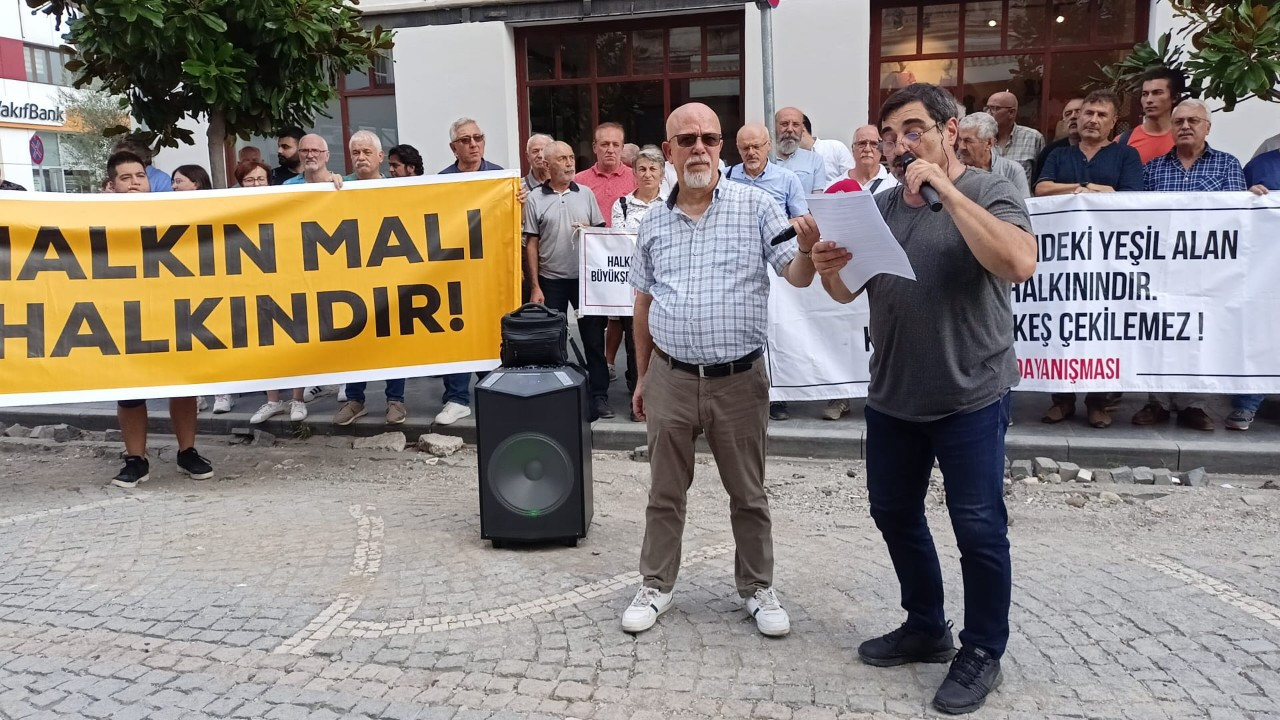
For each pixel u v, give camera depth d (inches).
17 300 223.6
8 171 1621.6
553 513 173.9
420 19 404.8
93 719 120.9
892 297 115.8
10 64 1615.4
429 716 119.6
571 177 263.7
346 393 274.7
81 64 257.3
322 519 196.2
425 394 300.5
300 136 313.7
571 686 126.3
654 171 256.2
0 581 165.8
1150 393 241.9
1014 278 106.0
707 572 164.7
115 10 224.4
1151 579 157.9
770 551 142.7
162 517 200.7
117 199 229.0
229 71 237.5
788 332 245.4
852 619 145.0
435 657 135.0
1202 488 209.6
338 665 133.5
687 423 137.9
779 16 373.4
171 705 123.8
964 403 114.0
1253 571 161.3
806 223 118.5
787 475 223.8
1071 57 365.1
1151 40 350.9
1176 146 238.8
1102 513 195.5
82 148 1409.9
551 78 409.4
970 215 103.2
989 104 285.1
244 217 233.1
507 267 239.0
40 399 225.5
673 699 122.5
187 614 150.3
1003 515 117.3
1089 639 135.9
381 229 237.1
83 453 261.7
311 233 235.5
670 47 395.9
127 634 144.2
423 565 169.2
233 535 187.3
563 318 180.5
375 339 238.7
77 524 196.9
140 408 229.9
